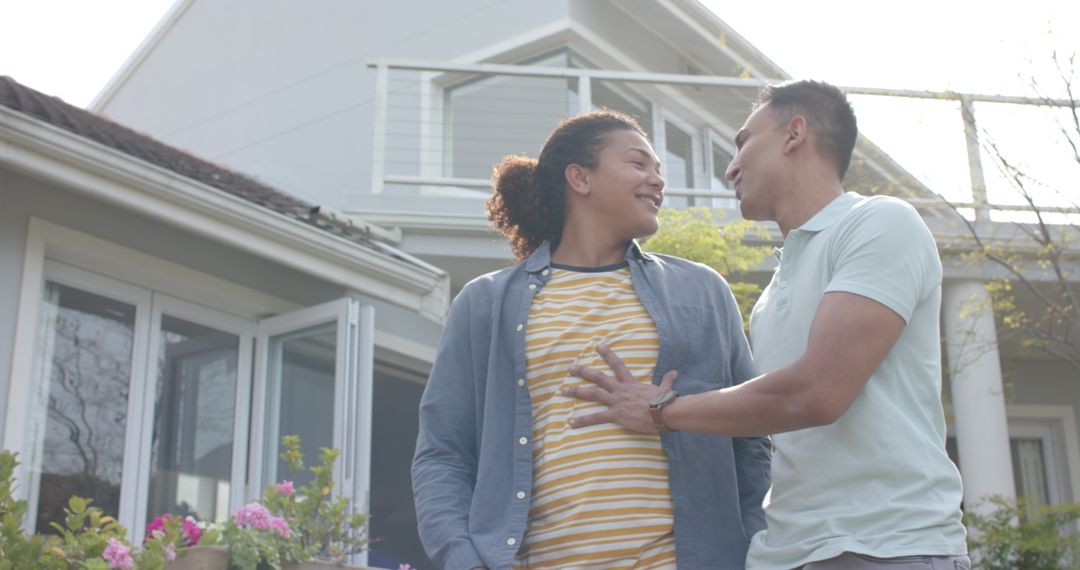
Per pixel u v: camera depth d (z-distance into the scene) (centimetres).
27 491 532
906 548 215
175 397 607
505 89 1064
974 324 835
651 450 248
